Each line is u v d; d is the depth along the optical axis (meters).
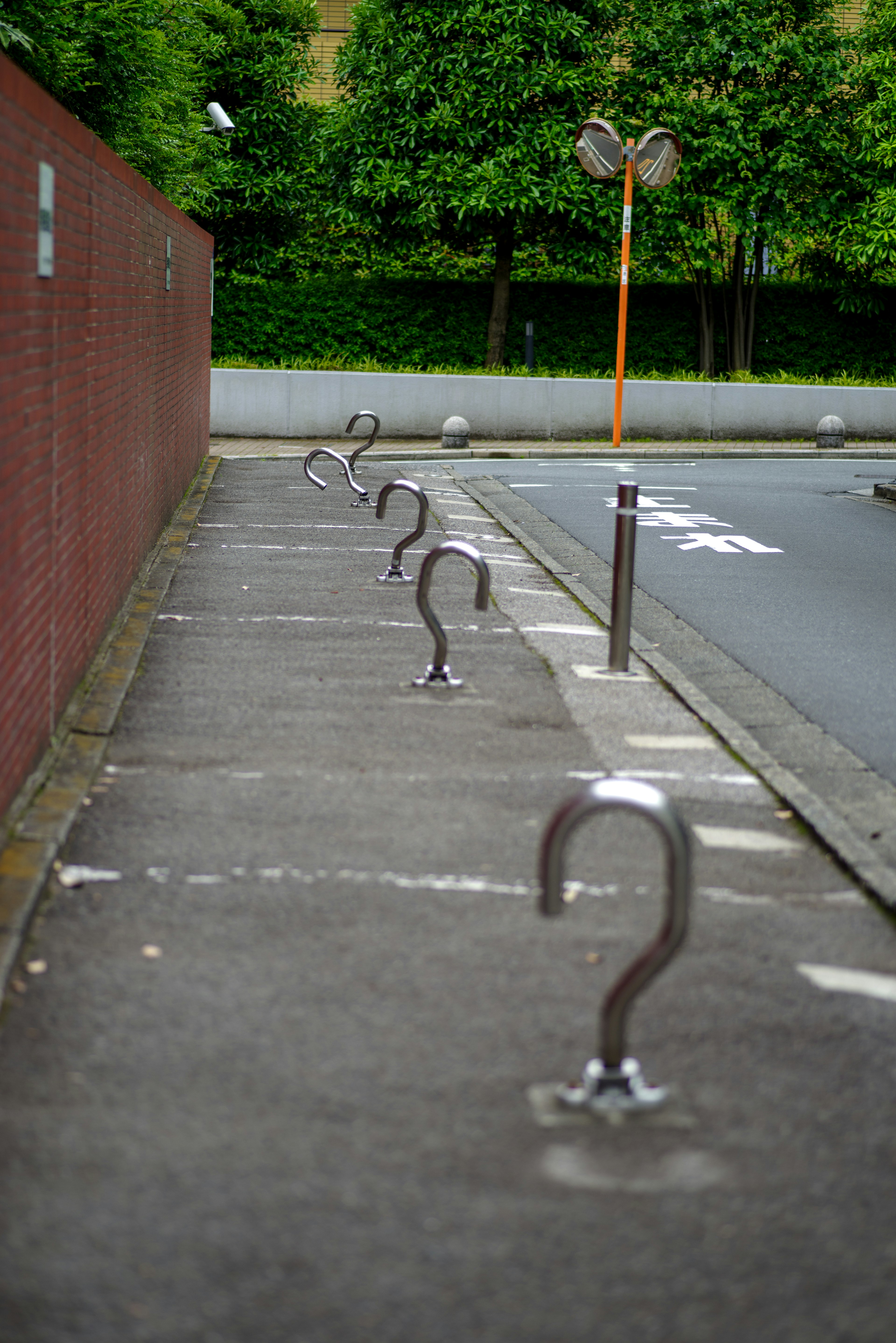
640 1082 3.98
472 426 27.30
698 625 10.93
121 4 15.88
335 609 10.68
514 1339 2.98
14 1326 2.96
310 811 6.22
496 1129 3.79
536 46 27.28
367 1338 2.96
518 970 4.77
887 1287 3.18
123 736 7.22
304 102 29.75
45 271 6.25
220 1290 3.10
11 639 5.57
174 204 18.25
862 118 28.50
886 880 5.56
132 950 4.78
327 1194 3.46
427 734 7.49
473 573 12.62
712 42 27.77
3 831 5.41
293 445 26.03
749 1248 3.30
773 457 25.92
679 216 28.30
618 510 8.93
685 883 3.83
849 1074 4.15
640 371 30.12
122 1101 3.86
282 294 29.88
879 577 13.20
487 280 30.80
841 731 8.05
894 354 31.19
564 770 6.96
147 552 12.05
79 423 7.66
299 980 4.62
